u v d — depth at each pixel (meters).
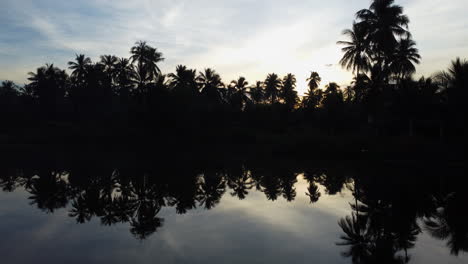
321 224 8.00
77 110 55.16
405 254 6.06
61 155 29.00
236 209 9.55
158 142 39.97
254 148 36.03
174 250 6.05
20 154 29.62
